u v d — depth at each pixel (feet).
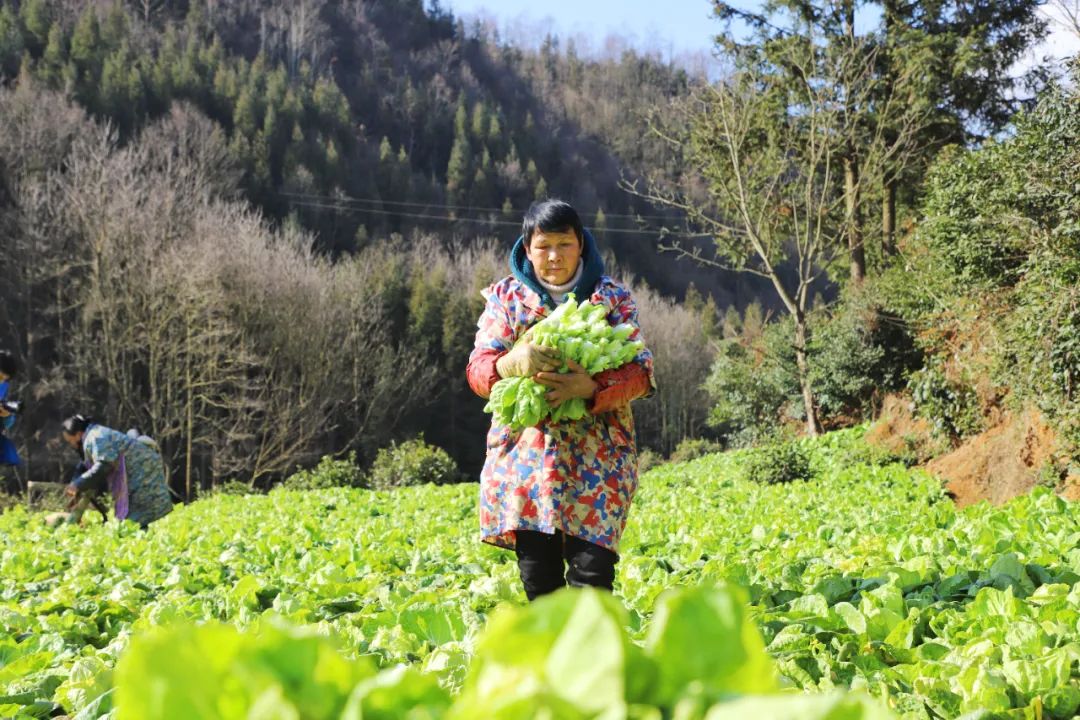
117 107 169.99
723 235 84.33
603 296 12.25
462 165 229.04
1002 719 8.24
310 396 119.55
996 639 10.85
